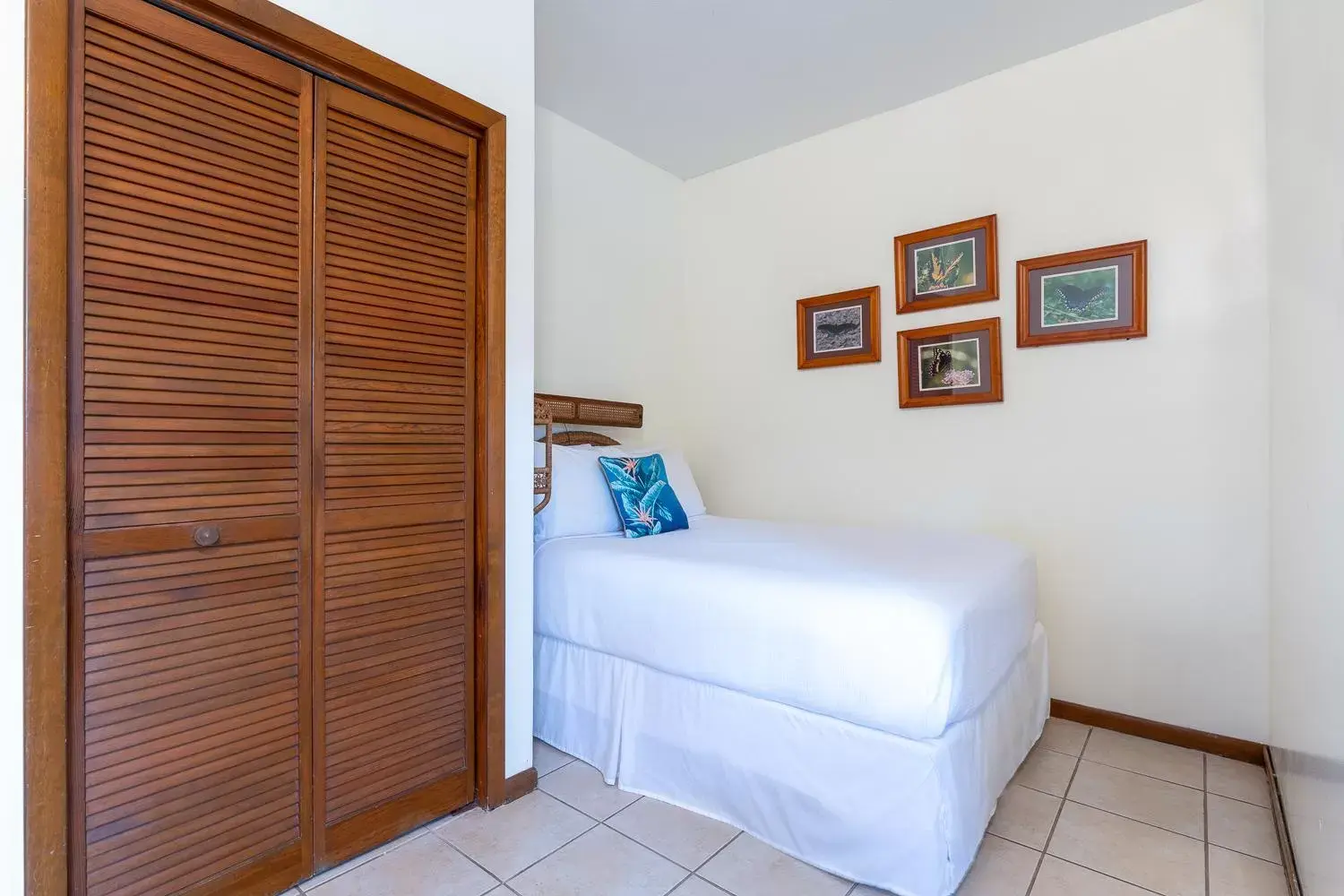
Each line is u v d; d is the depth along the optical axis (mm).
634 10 2264
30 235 1062
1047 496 2535
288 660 1416
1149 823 1741
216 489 1299
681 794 1811
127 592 1186
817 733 1546
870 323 2992
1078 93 2465
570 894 1443
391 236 1597
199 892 1280
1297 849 1439
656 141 3262
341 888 1443
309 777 1455
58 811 1089
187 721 1266
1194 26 2238
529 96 1905
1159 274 2305
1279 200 1843
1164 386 2293
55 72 1084
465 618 1776
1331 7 1217
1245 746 2125
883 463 2975
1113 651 2389
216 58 1291
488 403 1776
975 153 2707
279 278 1394
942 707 1344
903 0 2217
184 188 1249
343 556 1511
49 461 1078
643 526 2414
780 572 1717
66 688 1107
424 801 1680
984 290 2668
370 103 1552
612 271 3287
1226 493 2186
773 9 2260
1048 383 2529
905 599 1457
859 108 2939
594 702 2039
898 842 1418
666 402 3627
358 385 1536
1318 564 1325
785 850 1601
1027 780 1984
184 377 1253
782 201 3330
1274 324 1946
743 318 3484
